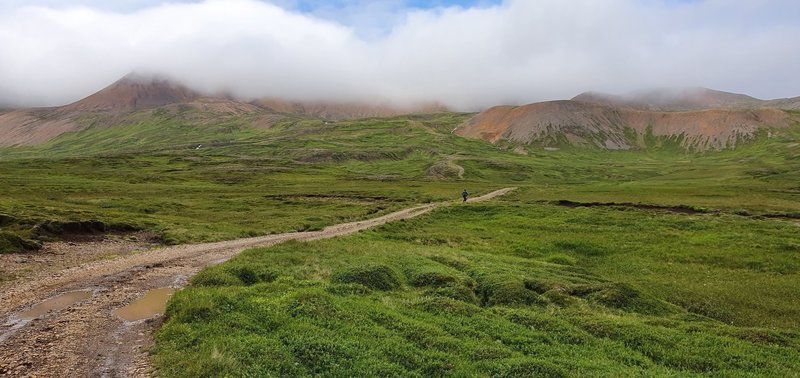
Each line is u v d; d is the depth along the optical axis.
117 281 31.22
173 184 144.88
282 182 161.38
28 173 148.50
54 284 30.05
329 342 18.31
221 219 75.06
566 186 159.25
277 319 20.70
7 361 17.28
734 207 83.44
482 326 22.86
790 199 97.56
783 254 49.84
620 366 18.89
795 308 34.03
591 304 30.59
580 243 56.12
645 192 115.81
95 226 52.72
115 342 19.53
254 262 34.34
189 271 35.00
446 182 180.00
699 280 41.84
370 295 27.34
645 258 50.56
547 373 17.06
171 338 18.89
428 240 57.41
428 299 26.89
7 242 39.31
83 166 186.00
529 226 70.62
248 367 15.70
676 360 20.94
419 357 17.86
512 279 33.09
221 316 20.78
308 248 42.16
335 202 106.06
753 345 23.72
